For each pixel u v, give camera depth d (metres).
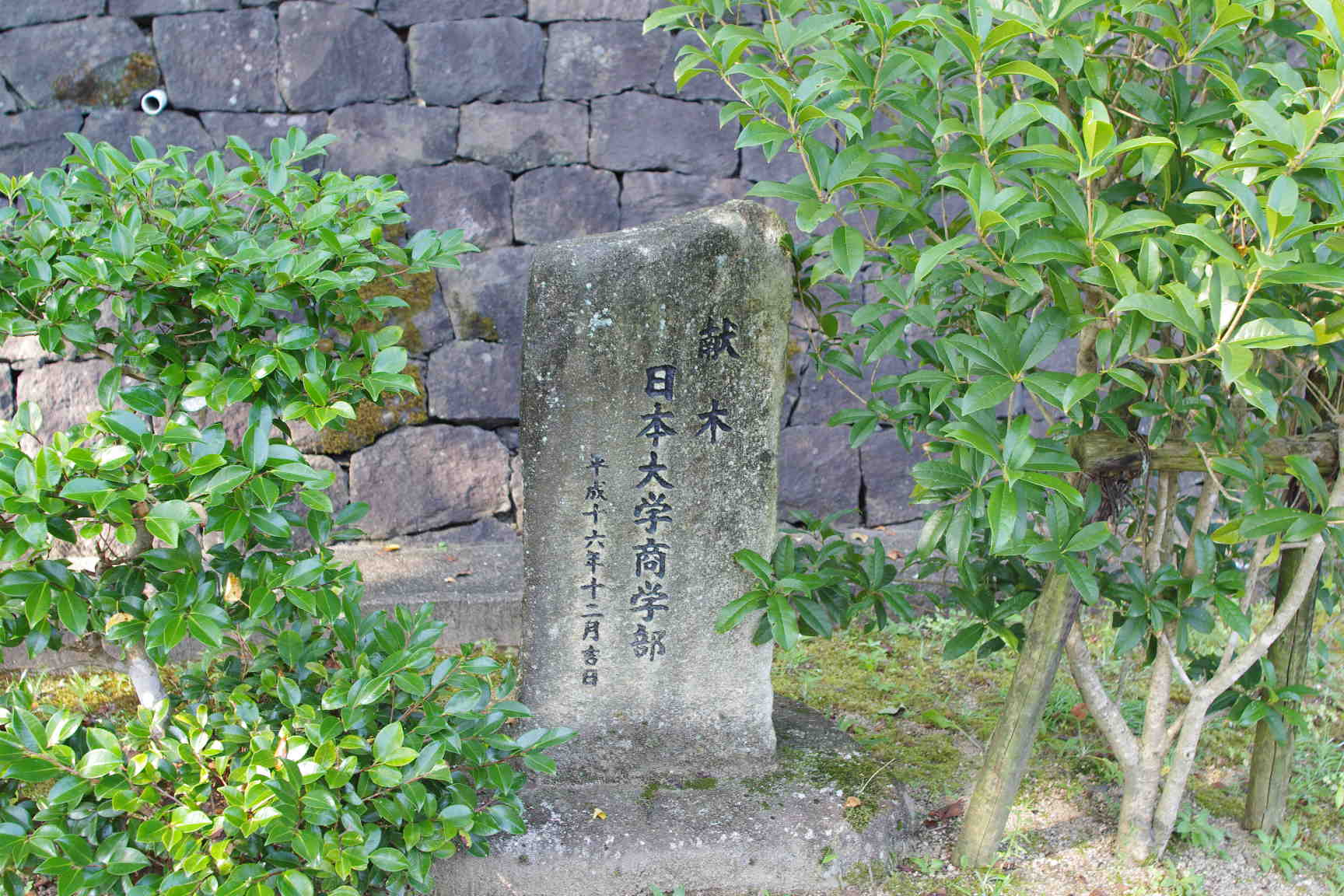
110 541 2.78
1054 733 3.14
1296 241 1.78
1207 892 2.47
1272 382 2.42
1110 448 2.30
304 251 2.30
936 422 2.58
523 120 4.07
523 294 4.18
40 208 2.25
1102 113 1.75
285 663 2.35
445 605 3.68
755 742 2.76
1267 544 2.60
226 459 2.02
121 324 2.18
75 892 2.00
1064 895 2.46
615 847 2.47
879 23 2.04
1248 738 3.17
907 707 3.38
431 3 3.99
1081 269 2.07
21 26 3.87
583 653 2.68
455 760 2.44
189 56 3.93
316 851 1.94
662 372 2.52
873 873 2.52
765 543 2.65
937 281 2.21
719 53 2.17
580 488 2.58
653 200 4.18
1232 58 2.32
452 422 4.25
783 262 2.52
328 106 4.01
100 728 2.07
